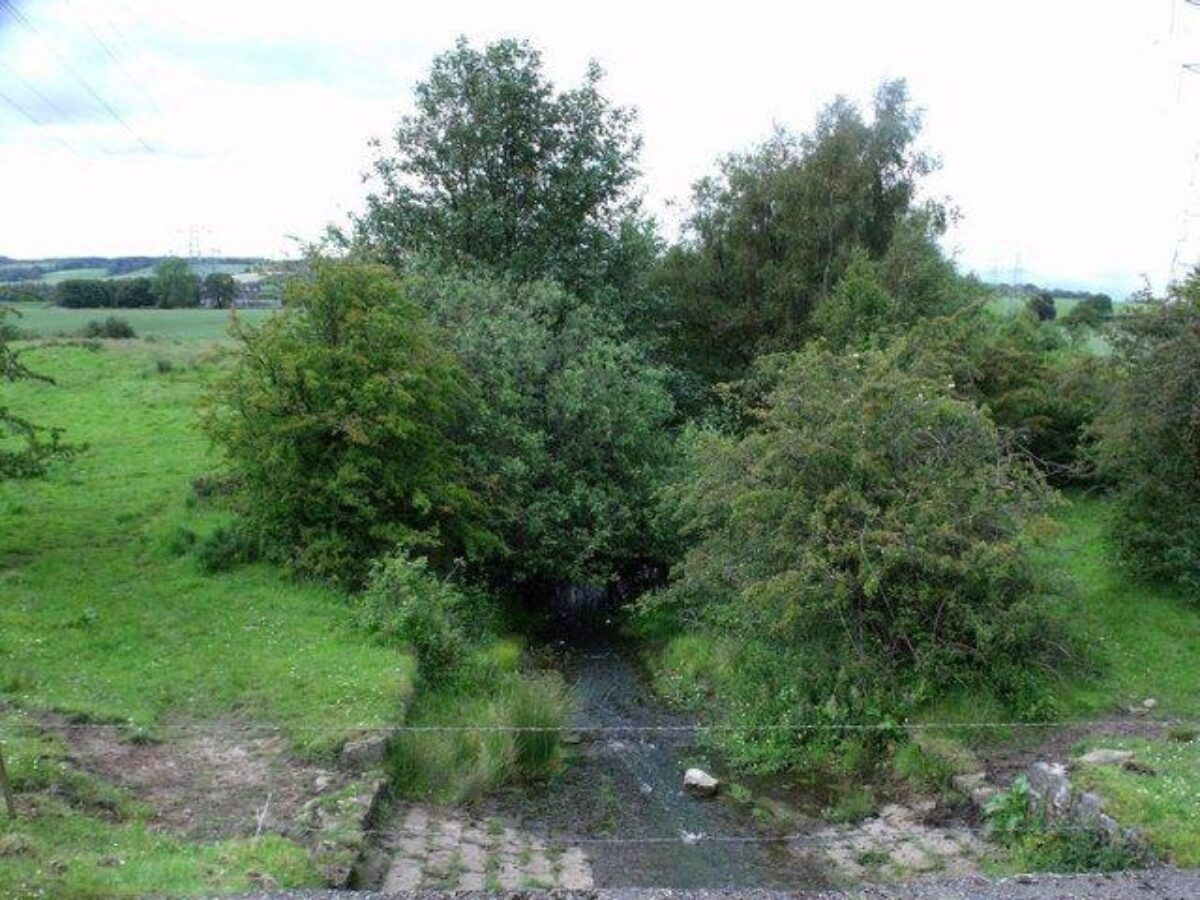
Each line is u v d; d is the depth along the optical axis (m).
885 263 24.92
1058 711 12.23
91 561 16.61
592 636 18.94
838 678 12.52
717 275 28.05
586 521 19.38
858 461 12.69
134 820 8.55
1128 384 15.78
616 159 27.89
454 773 10.95
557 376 20.02
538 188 27.95
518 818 10.52
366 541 16.47
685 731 13.53
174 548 17.09
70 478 21.39
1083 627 14.34
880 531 12.19
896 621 12.48
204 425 16.95
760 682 13.54
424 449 17.14
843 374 14.31
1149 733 11.55
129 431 25.59
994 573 12.06
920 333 17.02
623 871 9.22
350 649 13.15
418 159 27.77
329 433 16.61
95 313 47.75
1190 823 8.47
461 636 14.46
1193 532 15.27
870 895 7.58
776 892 7.67
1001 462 13.61
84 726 10.49
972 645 12.62
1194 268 17.45
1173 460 15.55
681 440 20.22
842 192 26.70
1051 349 31.38
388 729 10.84
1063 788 9.32
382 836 9.20
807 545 12.52
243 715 11.22
